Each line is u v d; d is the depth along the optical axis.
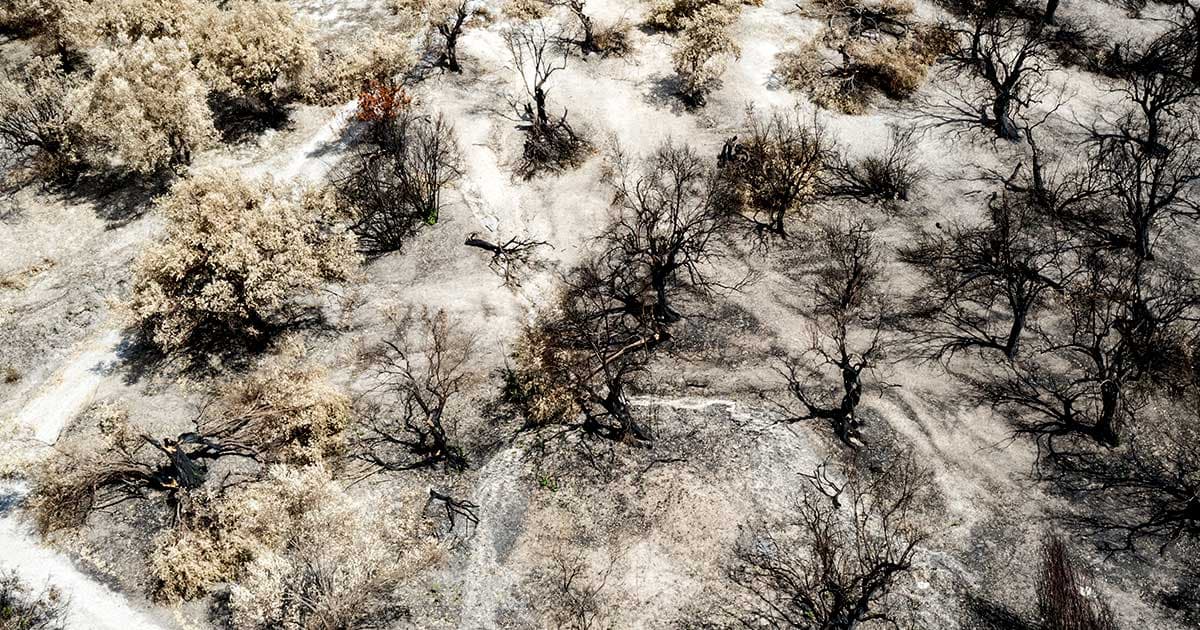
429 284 53.69
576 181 60.34
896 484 43.56
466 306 52.34
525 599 38.19
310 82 65.19
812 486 42.94
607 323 50.03
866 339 50.62
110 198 57.44
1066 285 52.28
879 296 53.03
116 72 55.88
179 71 56.97
